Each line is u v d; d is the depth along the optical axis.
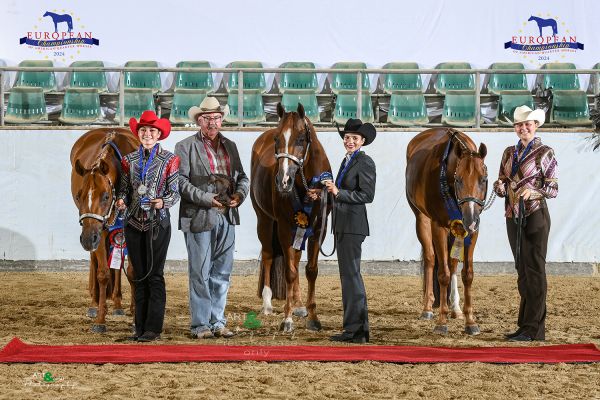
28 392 5.50
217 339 7.83
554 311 10.12
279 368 6.32
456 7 15.88
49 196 13.71
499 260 13.62
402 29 15.89
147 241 7.53
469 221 7.71
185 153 7.88
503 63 15.87
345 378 5.98
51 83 16.16
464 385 5.79
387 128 13.78
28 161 13.70
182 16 15.81
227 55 15.92
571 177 13.68
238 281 12.86
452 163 8.07
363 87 16.41
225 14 15.87
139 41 15.80
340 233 7.67
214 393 5.52
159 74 16.30
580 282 12.82
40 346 7.20
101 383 5.79
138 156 7.62
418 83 16.39
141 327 7.75
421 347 7.30
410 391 5.61
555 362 6.59
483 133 13.62
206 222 7.76
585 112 15.66
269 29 15.91
